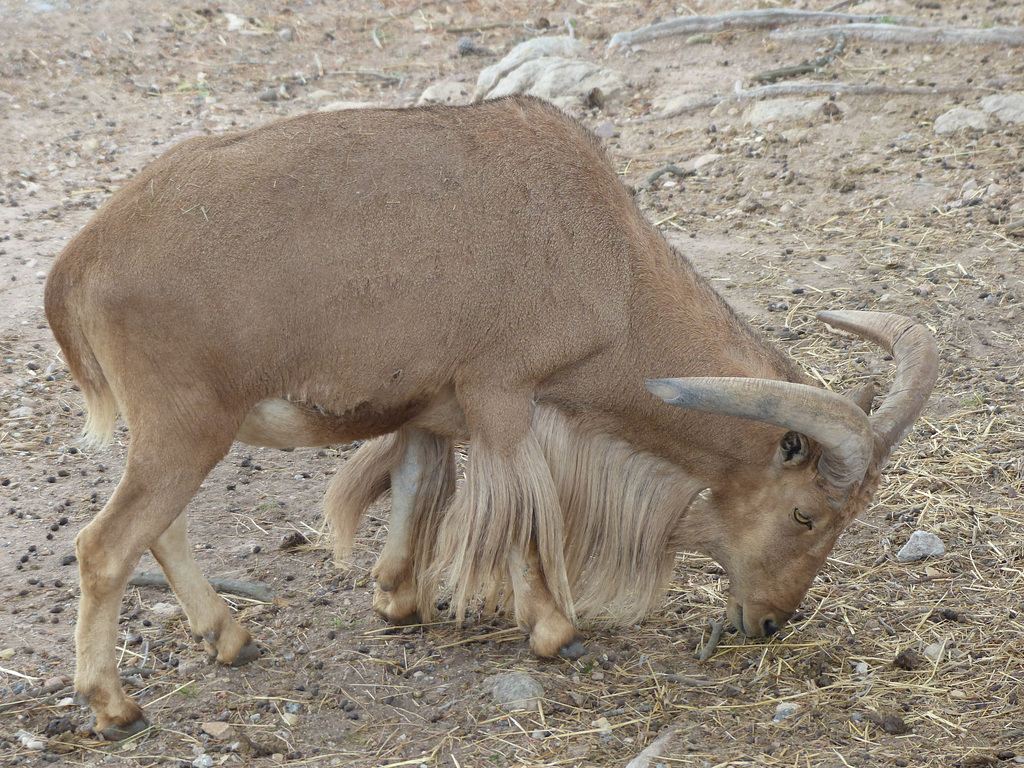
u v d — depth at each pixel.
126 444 10.30
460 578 6.99
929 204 14.54
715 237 14.27
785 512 7.23
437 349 6.70
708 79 19.05
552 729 6.62
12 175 16.44
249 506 9.40
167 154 6.64
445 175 6.74
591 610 7.74
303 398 6.62
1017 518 9.10
